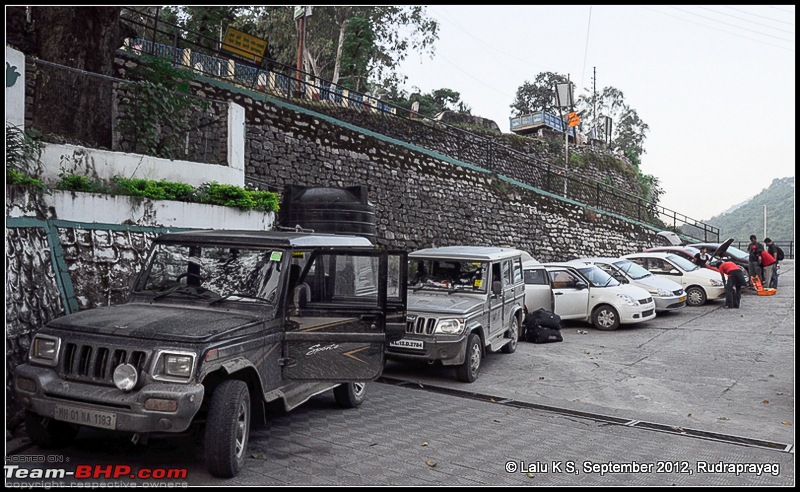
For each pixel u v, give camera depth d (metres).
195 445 5.49
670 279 18.47
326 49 31.56
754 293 20.86
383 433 6.25
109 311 5.23
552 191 30.62
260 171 15.41
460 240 21.28
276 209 10.87
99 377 4.54
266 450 5.53
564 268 15.05
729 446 6.31
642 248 31.64
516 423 6.96
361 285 5.68
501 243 22.95
